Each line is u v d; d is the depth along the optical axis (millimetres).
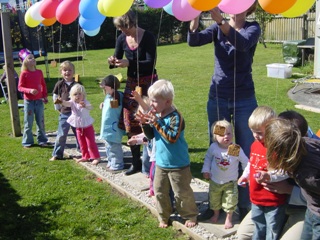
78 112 5711
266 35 21641
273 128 2629
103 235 3896
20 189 5047
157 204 3955
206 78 13039
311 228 2713
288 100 9273
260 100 9312
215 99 4051
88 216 4273
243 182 3502
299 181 2602
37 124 6766
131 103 5031
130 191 4738
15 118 7422
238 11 3260
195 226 3854
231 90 3908
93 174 5441
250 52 3865
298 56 14273
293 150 2518
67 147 6609
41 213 4383
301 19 19953
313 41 14148
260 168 3152
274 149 2580
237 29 3740
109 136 5324
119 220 4152
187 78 13203
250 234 3398
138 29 4836
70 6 4492
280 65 12273
